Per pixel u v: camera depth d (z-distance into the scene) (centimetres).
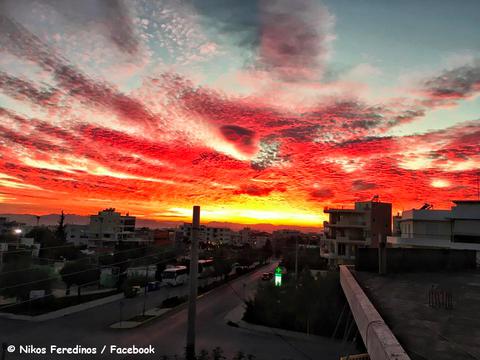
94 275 4216
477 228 3303
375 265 1371
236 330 2928
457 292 924
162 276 5384
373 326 546
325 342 2580
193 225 1748
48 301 3647
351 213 5475
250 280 6341
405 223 4053
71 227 10744
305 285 2956
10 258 4850
